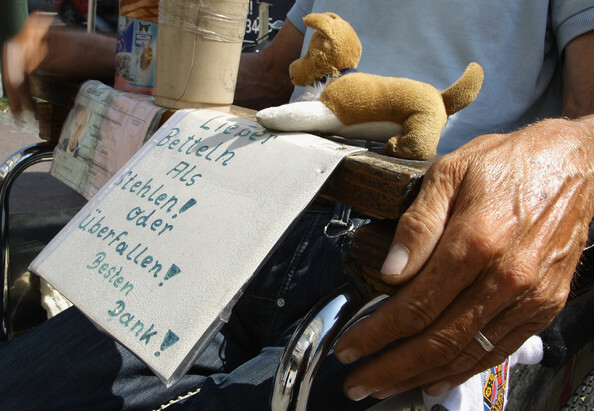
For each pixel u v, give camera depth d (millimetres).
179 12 858
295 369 539
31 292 1586
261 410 833
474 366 580
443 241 522
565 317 1077
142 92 1078
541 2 1094
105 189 754
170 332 530
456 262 509
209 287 545
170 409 950
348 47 698
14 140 3223
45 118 1396
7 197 1391
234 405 855
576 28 1065
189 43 869
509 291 516
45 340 1051
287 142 642
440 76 1113
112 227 685
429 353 536
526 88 1132
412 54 1143
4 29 1279
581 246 599
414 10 1139
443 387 602
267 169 621
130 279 604
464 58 1104
